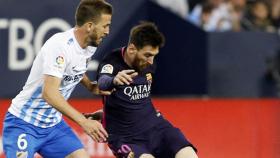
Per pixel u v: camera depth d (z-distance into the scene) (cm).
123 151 2041
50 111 1952
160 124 2066
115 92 2016
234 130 2759
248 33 3369
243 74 3369
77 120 1797
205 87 3350
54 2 3133
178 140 2020
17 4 3120
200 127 2755
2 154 2573
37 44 3133
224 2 3931
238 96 3366
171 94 3353
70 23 3147
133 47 1966
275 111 2775
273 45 3397
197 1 3984
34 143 1950
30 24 3131
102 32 1877
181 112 2762
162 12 3291
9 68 3125
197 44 3344
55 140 1992
